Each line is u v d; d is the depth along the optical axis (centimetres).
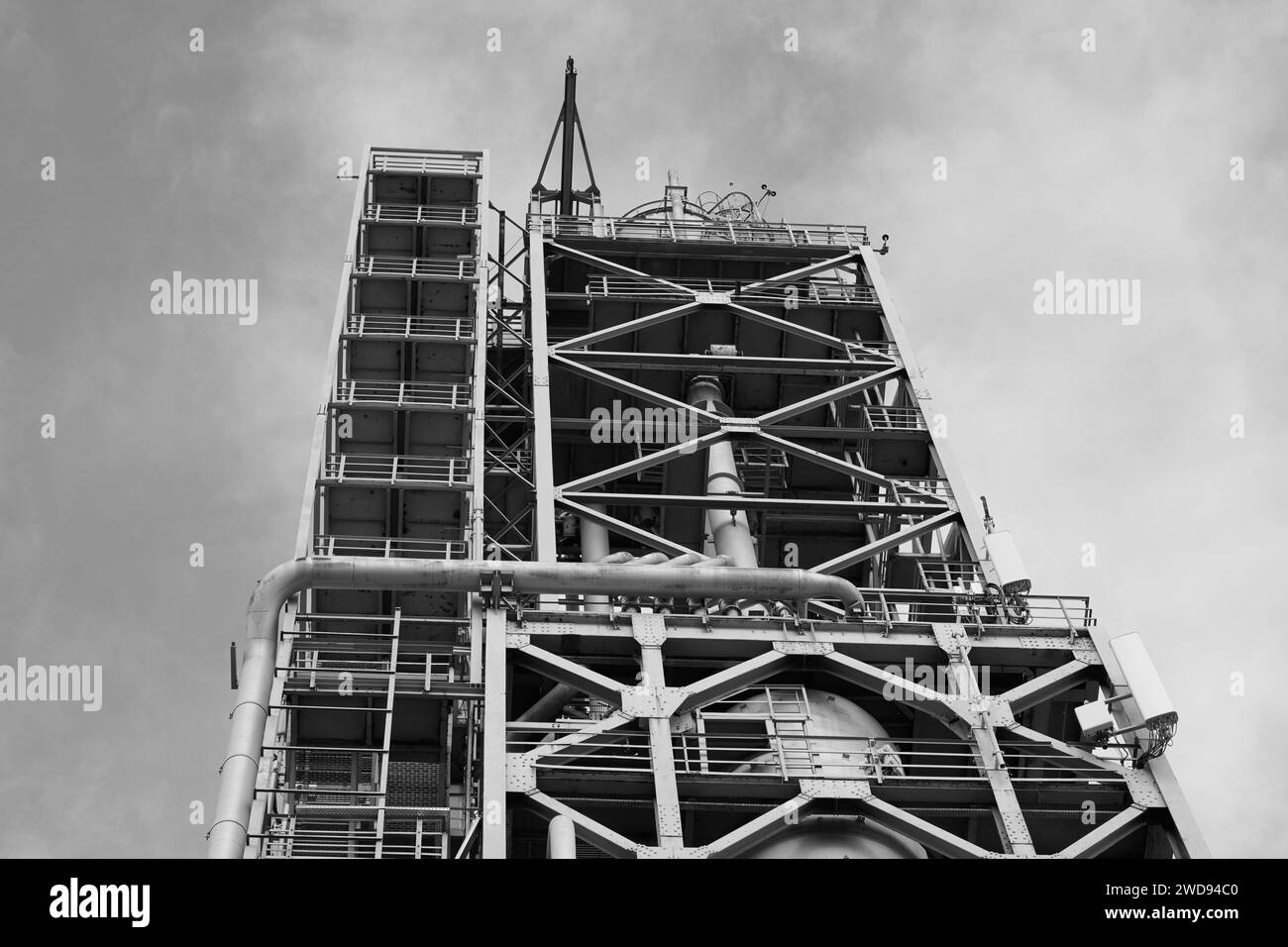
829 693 3388
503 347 5284
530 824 3067
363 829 3428
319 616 3597
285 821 3350
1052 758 3195
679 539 4431
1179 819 3062
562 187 5603
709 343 4866
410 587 3334
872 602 3669
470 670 3503
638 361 4584
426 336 4525
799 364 4622
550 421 4225
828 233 5234
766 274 5147
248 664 3188
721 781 3039
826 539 4522
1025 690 3294
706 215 5612
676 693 3173
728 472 4334
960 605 3612
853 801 3025
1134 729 3170
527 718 3388
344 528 4144
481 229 5012
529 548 4294
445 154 5331
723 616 3381
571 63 5775
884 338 4925
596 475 4056
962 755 3198
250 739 3067
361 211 5019
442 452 4375
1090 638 3441
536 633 3281
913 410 4544
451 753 3647
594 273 5059
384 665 3653
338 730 3625
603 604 3481
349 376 4584
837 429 4431
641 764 3228
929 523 4009
